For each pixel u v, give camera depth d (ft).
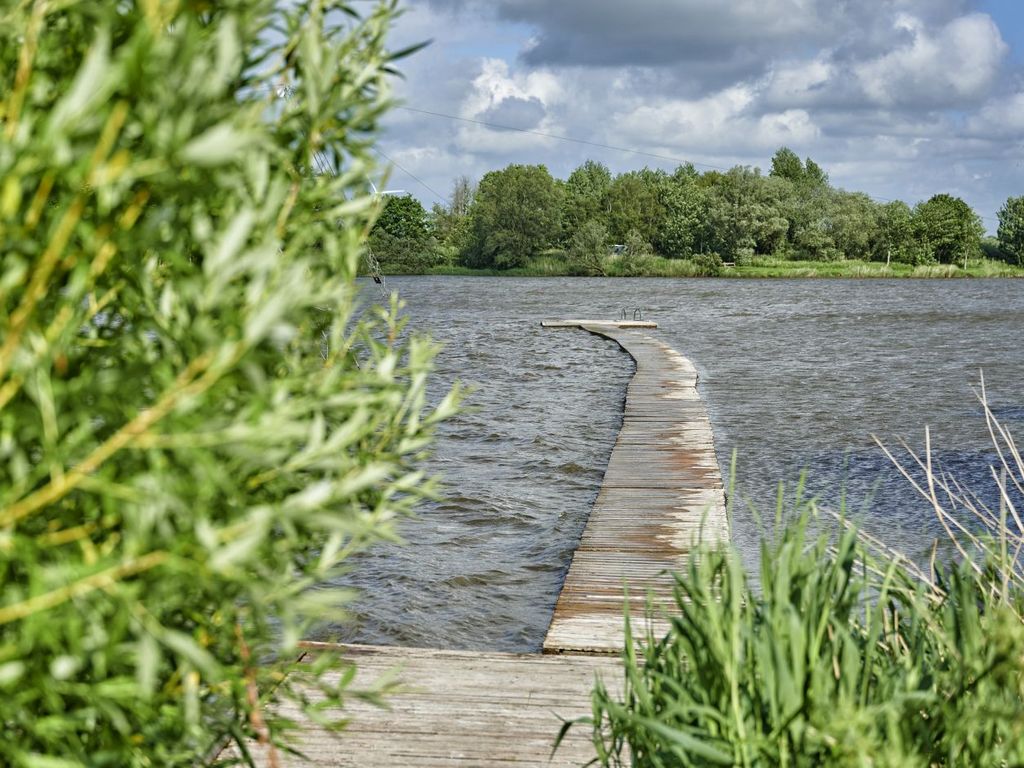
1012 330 100.48
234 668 4.66
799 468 34.27
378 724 12.18
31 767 3.59
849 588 7.84
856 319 120.37
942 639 7.81
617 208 347.97
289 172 4.54
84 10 3.37
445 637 19.79
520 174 323.37
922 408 48.39
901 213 326.44
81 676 4.15
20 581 3.92
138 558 3.39
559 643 16.26
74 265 3.63
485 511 29.60
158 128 3.09
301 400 4.05
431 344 5.60
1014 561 9.68
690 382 58.34
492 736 11.92
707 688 7.15
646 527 25.23
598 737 7.93
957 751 6.79
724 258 323.78
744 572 7.54
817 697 6.39
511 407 50.60
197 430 3.39
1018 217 330.95
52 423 3.32
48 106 3.86
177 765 4.89
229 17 3.32
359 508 5.11
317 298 4.17
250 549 3.37
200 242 4.03
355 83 4.65
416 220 326.44
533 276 314.35
